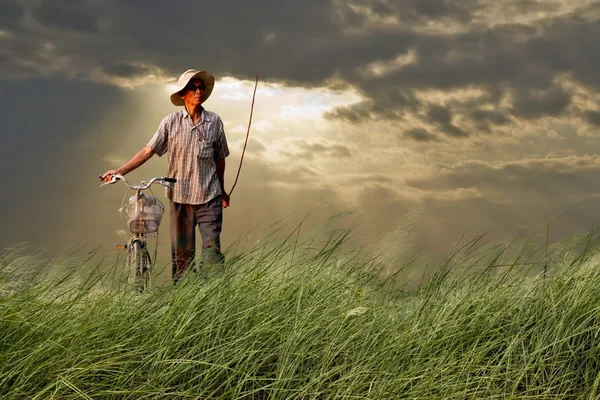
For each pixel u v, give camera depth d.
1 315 3.47
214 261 4.66
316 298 4.12
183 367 3.46
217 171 6.86
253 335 3.73
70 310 3.76
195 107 6.61
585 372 3.77
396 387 3.38
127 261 5.33
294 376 3.51
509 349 3.68
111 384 3.32
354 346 3.77
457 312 4.08
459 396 3.38
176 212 6.55
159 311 3.90
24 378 3.16
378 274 4.61
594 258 4.51
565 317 3.98
